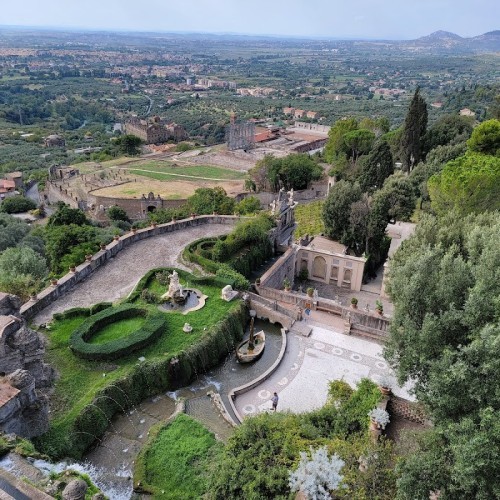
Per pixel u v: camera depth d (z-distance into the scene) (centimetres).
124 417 3247
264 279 5203
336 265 6194
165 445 2834
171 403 3453
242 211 7544
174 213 7425
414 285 2748
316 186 11262
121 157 18438
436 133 9438
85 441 2902
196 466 2680
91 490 2177
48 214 11700
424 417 2833
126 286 4581
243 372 3912
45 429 2725
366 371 3888
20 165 18600
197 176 14825
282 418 2731
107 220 10062
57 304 4153
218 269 4941
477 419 2150
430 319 2519
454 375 2148
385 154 7956
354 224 6322
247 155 17588
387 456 2277
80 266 4725
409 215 7281
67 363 3391
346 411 2836
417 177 7888
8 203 11925
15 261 4931
